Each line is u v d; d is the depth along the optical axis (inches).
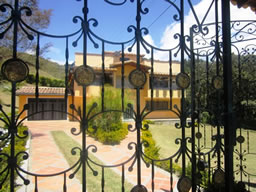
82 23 54.9
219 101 74.4
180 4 68.4
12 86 46.9
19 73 47.3
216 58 74.7
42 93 521.7
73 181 138.9
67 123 505.4
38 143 275.0
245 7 114.3
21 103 517.0
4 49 273.3
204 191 106.9
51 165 177.5
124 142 298.4
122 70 59.6
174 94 621.6
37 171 161.0
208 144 296.8
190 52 71.9
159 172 162.6
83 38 54.8
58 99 569.6
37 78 51.3
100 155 221.3
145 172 161.9
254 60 128.6
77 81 52.9
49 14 328.5
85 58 54.4
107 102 335.0
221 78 74.4
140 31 61.2
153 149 211.2
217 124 74.2
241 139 115.2
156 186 133.8
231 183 65.5
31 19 318.3
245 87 123.8
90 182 138.0
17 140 190.7
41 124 481.7
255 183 148.6
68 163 184.4
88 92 486.6
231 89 67.7
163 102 639.8
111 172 161.2
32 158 199.3
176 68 588.1
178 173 159.5
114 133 296.5
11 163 46.6
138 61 60.4
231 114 66.7
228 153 66.3
